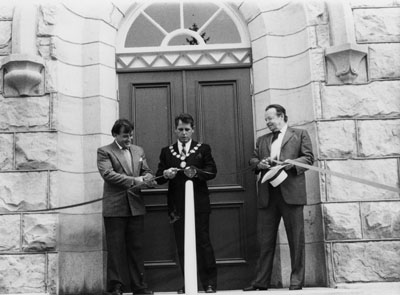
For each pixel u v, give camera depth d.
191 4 6.91
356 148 6.13
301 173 5.67
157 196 6.54
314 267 6.08
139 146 6.55
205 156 5.93
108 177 5.77
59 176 6.12
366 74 6.28
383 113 6.20
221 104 6.71
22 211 6.00
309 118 6.29
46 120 6.18
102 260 6.17
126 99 6.72
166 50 6.80
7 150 6.12
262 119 6.55
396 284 5.74
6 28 6.33
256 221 6.46
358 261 5.90
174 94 6.73
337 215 5.97
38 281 5.88
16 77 6.09
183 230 5.80
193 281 4.75
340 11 6.32
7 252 5.92
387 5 6.41
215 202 6.52
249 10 6.77
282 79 6.57
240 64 6.76
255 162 5.82
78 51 6.56
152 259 6.45
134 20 6.88
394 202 6.02
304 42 6.44
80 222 6.23
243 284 6.37
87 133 6.43
